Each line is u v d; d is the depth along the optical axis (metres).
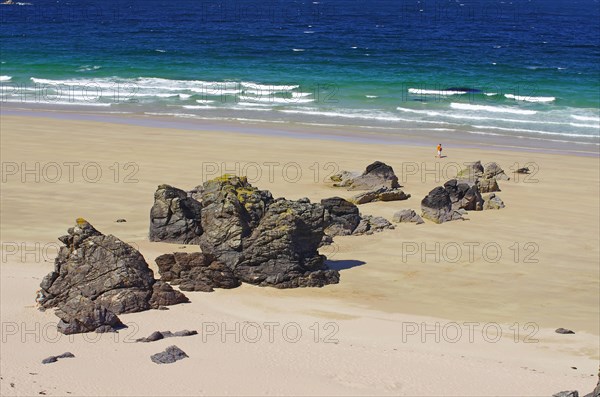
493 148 66.44
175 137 66.88
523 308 34.22
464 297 35.25
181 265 35.59
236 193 37.53
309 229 36.38
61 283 32.34
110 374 26.03
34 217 45.53
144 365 26.80
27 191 50.66
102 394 24.58
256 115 78.69
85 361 27.11
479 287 36.47
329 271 36.59
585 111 83.38
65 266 32.66
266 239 36.03
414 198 49.84
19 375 25.88
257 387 25.22
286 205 36.59
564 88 97.31
